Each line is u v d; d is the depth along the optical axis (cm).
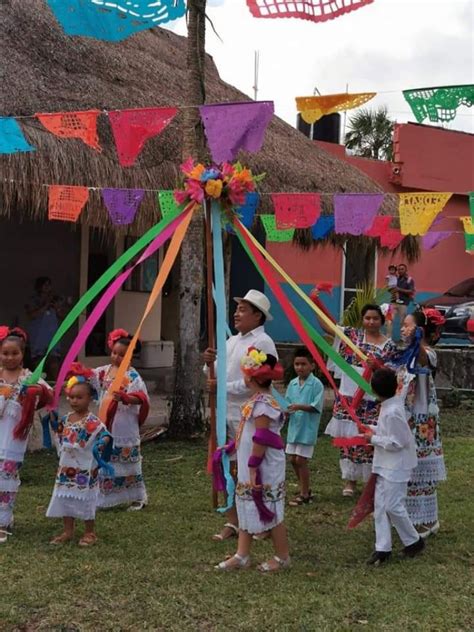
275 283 459
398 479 416
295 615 333
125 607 338
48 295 1009
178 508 513
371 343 539
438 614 339
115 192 577
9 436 441
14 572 379
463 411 1001
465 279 1698
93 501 430
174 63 1076
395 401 421
